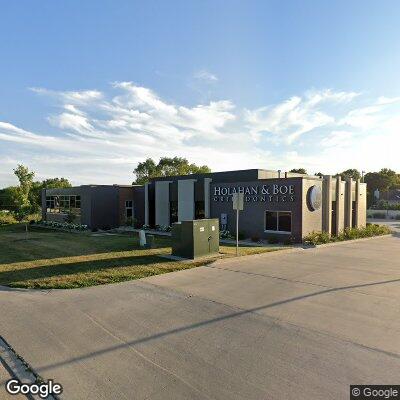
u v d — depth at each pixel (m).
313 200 21.48
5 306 8.91
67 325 7.58
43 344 6.64
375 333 6.97
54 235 26.17
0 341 6.82
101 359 6.01
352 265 13.99
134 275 12.10
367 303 8.92
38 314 8.29
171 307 8.71
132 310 8.52
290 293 9.85
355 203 27.11
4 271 12.88
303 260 15.15
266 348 6.34
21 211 33.75
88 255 16.28
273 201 22.22
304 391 4.94
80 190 33.25
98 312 8.39
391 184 81.38
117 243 20.70
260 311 8.34
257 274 12.29
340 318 7.84
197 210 27.56
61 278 11.70
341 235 23.28
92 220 31.73
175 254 15.77
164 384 5.19
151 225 32.09
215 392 4.95
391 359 5.87
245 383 5.17
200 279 11.59
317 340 6.65
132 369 5.65
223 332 7.10
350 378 5.28
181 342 6.64
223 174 29.16
